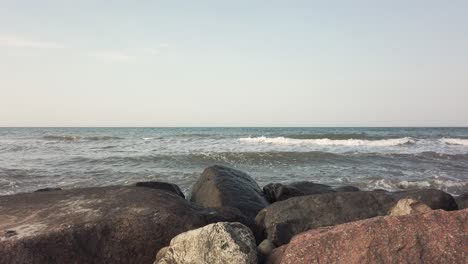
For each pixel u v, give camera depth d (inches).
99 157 835.4
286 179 601.6
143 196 225.5
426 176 621.3
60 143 1279.5
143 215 203.3
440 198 295.0
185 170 685.3
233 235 170.4
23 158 830.5
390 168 708.7
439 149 1019.9
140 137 1625.2
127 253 195.0
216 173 360.5
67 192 245.3
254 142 1267.2
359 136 1472.7
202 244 170.1
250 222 249.8
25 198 239.8
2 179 575.8
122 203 216.8
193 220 210.2
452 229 148.5
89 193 238.4
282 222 257.9
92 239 189.8
